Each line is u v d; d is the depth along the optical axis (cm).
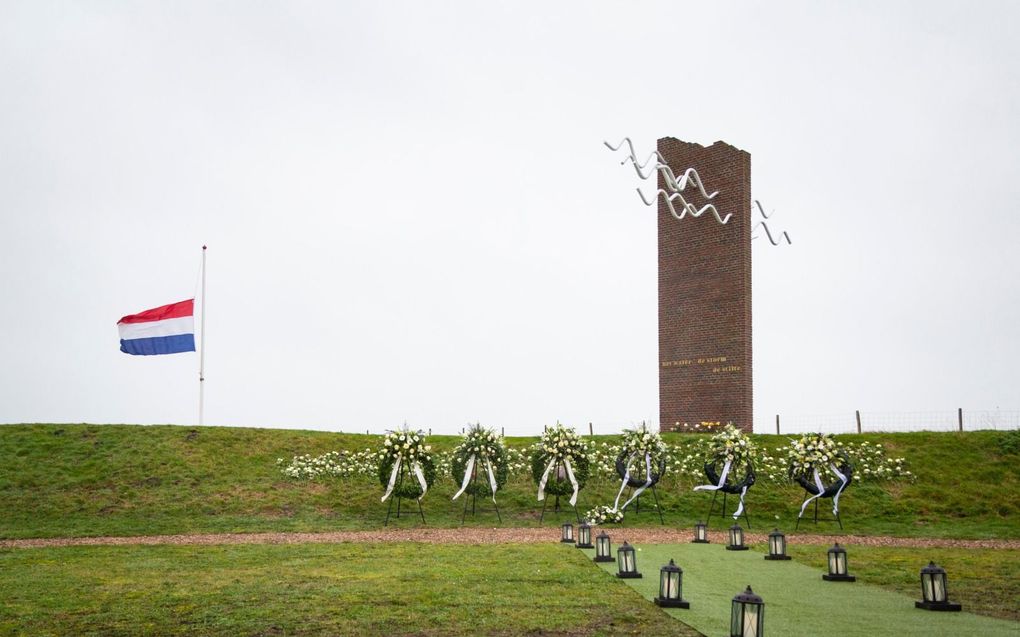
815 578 1633
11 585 1584
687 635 1147
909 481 2986
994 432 3319
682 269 3994
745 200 3841
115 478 2927
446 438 3631
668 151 4150
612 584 1536
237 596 1448
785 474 3017
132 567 1802
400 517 2733
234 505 2767
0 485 2830
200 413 3628
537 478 2841
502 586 1520
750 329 3812
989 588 1548
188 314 3703
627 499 2931
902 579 1628
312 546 2133
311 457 3228
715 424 3766
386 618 1264
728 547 2089
